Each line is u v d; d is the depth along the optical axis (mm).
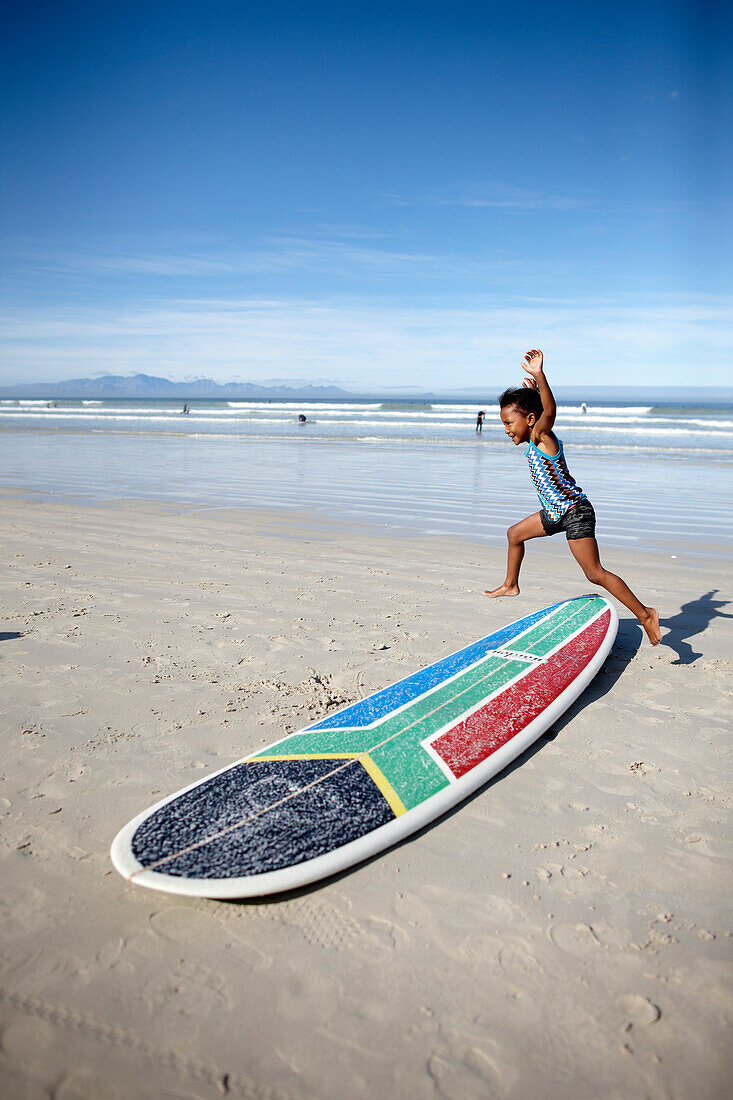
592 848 2656
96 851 2596
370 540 8539
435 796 2762
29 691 3998
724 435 32219
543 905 2348
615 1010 1944
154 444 25031
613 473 16672
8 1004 1939
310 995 1980
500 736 3188
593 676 3984
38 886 2408
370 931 2227
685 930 2242
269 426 38594
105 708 3783
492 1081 1732
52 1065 1764
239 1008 1937
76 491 12695
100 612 5512
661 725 3693
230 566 7141
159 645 4777
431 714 3252
